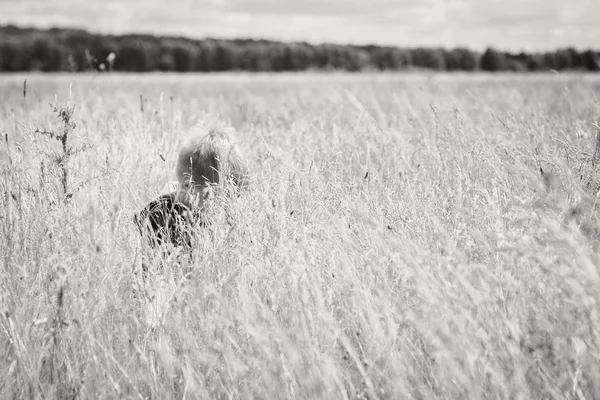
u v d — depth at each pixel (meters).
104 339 2.75
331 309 2.78
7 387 2.43
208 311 2.90
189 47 94.81
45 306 2.93
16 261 3.25
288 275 2.94
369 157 5.04
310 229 3.27
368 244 3.24
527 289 2.79
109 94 10.01
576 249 2.60
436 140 5.45
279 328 2.56
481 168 4.51
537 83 16.55
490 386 2.39
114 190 3.95
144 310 2.86
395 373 2.44
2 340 2.79
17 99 11.62
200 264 3.10
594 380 2.26
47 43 80.06
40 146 4.86
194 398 2.42
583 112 8.00
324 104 9.95
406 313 2.53
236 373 2.45
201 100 13.45
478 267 2.78
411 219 3.49
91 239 3.20
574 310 2.55
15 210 3.65
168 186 3.77
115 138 5.69
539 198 3.29
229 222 3.34
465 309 2.53
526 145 4.89
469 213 3.65
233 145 3.64
